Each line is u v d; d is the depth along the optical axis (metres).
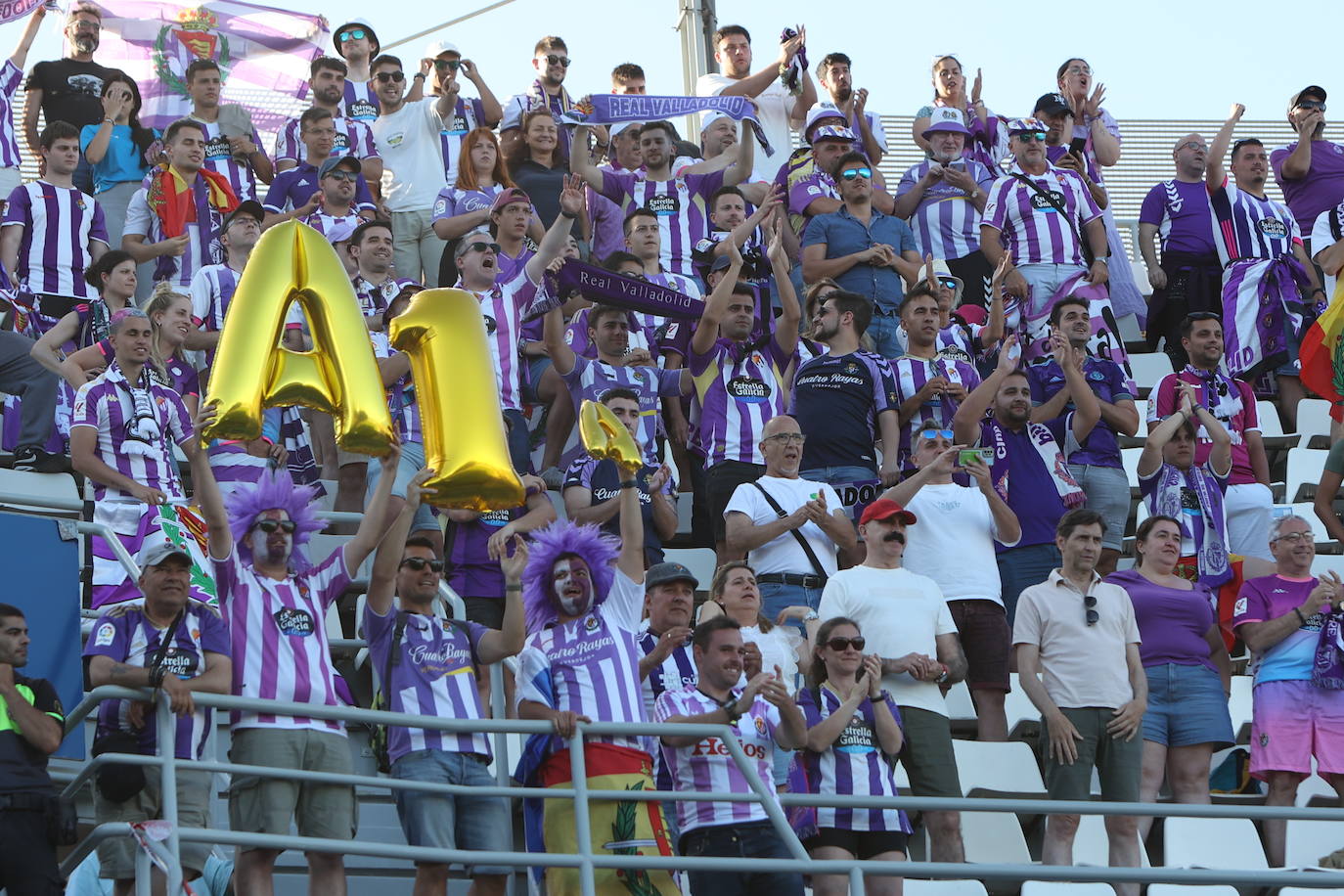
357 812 28.75
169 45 54.38
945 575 36.09
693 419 41.06
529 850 28.69
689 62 62.06
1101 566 40.62
